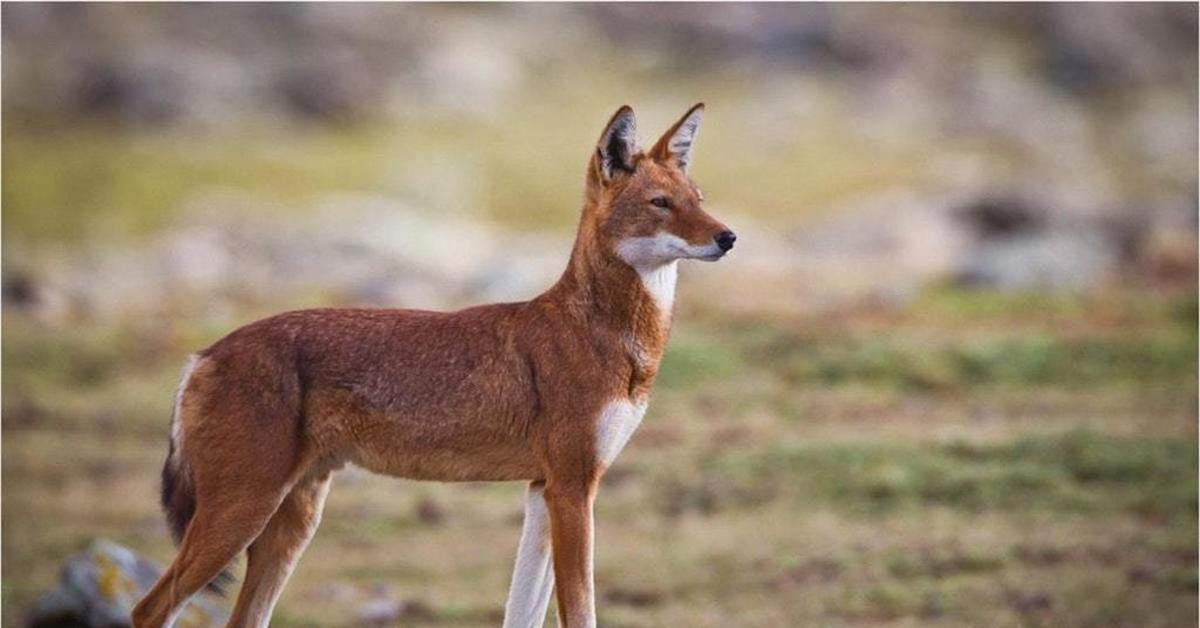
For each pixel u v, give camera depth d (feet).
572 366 49.85
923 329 112.37
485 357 50.21
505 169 239.30
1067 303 118.01
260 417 49.34
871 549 77.20
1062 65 337.11
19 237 188.34
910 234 163.02
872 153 258.78
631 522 84.12
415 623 70.90
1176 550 75.05
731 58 325.83
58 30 299.58
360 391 50.08
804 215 213.05
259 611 51.08
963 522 80.53
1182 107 323.78
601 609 71.92
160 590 49.47
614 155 50.78
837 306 121.80
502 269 147.33
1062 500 82.23
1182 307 112.78
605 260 50.29
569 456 49.70
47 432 103.30
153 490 94.32
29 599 76.43
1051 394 99.40
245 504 49.21
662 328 51.16
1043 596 70.38
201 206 204.85
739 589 73.92
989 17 361.71
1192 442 88.12
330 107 271.28
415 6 334.85
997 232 169.89
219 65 278.05
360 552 82.12
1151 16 361.71
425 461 50.72
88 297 139.23
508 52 318.04
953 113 299.38
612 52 327.06
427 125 269.44
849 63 324.80
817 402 100.53
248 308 134.92
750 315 119.34
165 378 113.09
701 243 49.70
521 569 51.08
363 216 191.62
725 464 90.43
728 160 247.50
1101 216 168.25
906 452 89.20
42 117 261.03
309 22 305.53
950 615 69.26
